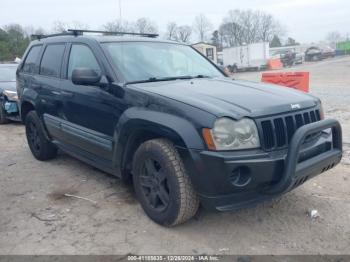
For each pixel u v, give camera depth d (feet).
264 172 10.93
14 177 18.21
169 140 12.11
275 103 11.96
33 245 11.91
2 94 31.89
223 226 12.83
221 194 11.07
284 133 11.66
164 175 12.23
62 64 17.35
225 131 10.81
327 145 12.82
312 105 13.05
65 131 16.93
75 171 18.72
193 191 11.77
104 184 16.84
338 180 16.84
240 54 147.02
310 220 13.17
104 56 14.56
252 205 11.39
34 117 19.74
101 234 12.48
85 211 14.20
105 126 14.33
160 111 11.98
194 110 11.22
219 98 11.96
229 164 10.62
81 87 15.47
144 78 14.30
